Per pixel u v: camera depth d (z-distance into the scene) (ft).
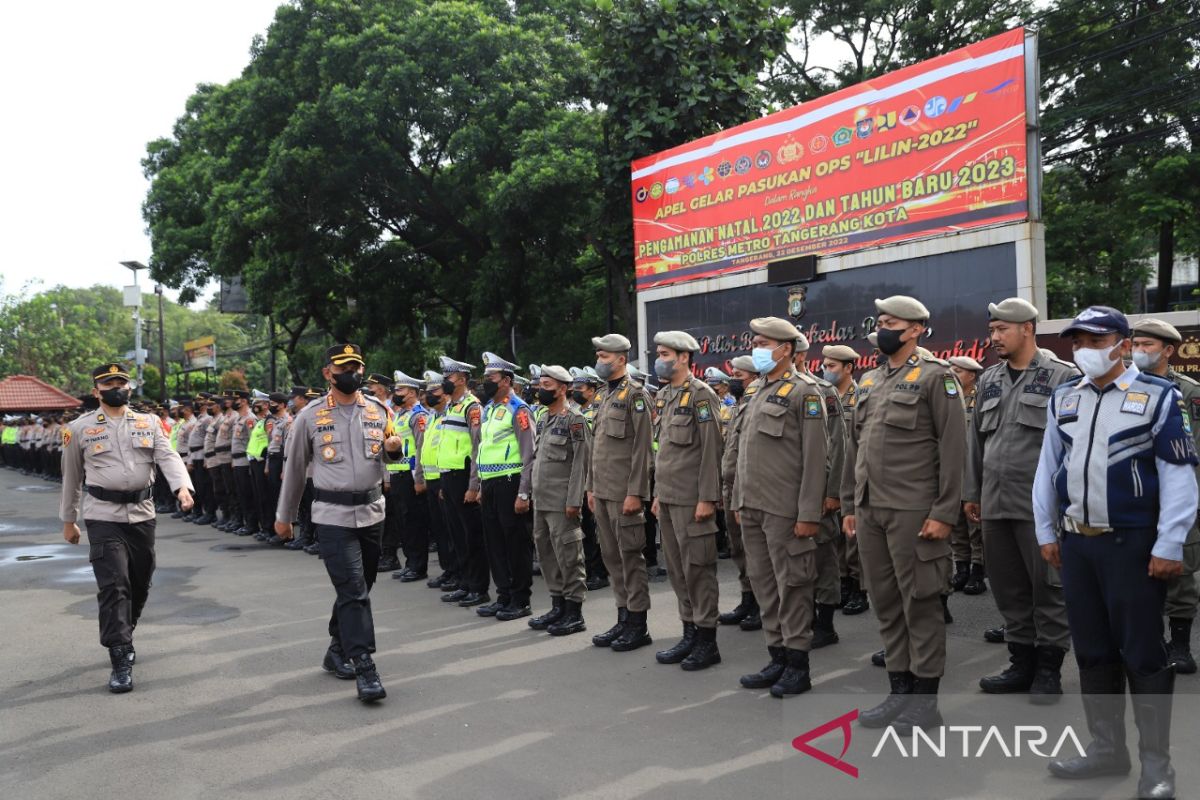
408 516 29.53
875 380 15.51
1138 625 11.69
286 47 64.85
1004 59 29.22
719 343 39.50
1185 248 69.26
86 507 18.98
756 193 37.68
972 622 21.85
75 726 15.72
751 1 47.42
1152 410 11.61
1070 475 12.22
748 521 17.13
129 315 293.02
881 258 32.89
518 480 23.40
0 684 18.35
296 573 31.01
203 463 47.21
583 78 59.16
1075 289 70.13
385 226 69.31
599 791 12.50
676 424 18.71
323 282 67.00
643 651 20.04
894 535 14.57
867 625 22.27
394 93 58.03
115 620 18.22
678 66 45.19
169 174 84.53
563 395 22.39
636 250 43.68
